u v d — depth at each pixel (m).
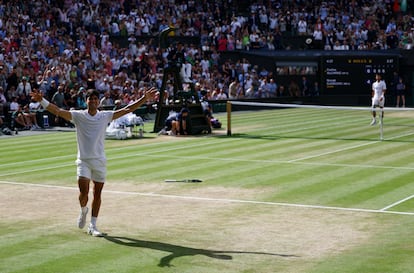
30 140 26.75
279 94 46.44
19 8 39.56
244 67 45.38
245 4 51.34
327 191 15.03
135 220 12.37
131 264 9.57
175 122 27.41
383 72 47.75
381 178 16.70
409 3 53.75
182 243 10.72
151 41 42.59
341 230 11.48
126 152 22.19
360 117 37.56
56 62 35.22
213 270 9.29
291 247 10.45
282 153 21.61
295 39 50.16
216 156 20.98
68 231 11.55
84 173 10.99
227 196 14.57
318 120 35.53
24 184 16.33
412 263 9.52
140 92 35.84
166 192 15.08
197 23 47.25
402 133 28.20
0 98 30.91
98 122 11.01
